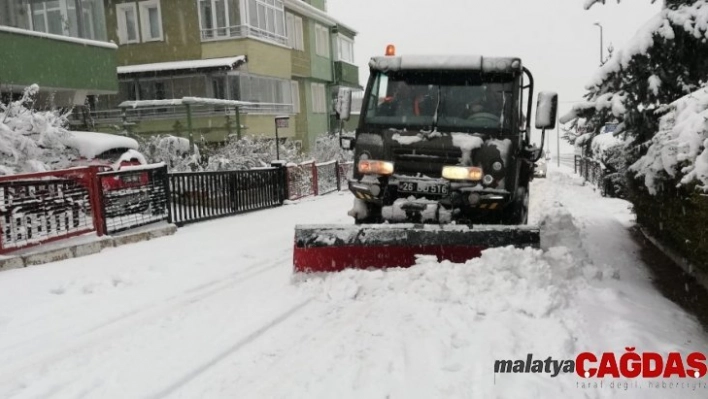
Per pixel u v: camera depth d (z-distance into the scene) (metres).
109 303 5.94
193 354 4.49
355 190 7.21
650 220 8.97
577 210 13.66
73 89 15.48
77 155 11.53
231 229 11.12
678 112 6.33
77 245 8.22
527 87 7.70
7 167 9.73
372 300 5.72
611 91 8.01
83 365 4.34
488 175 6.76
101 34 17.25
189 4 24.00
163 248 8.94
